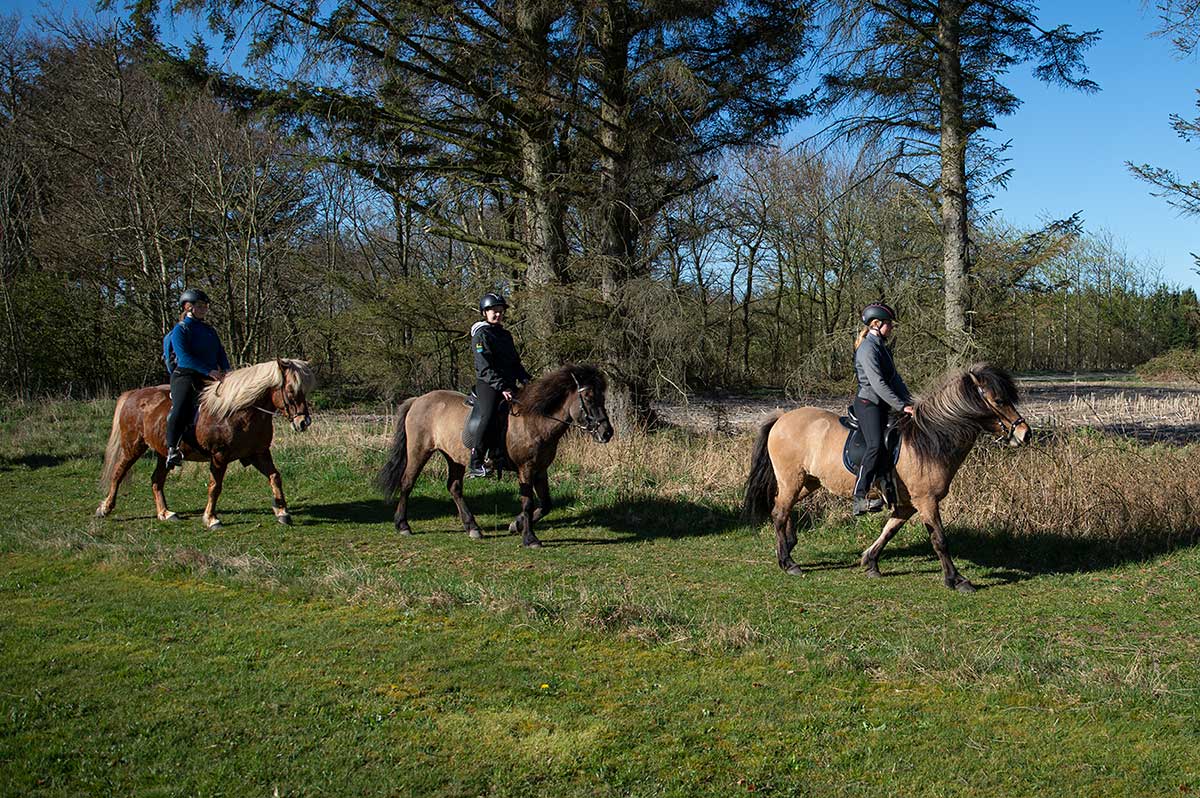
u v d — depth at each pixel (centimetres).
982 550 891
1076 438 1134
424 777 376
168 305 2466
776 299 3703
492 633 580
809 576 806
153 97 2312
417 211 1505
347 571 732
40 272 2617
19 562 756
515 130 1421
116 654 518
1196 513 893
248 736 411
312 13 1266
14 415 1978
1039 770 395
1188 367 2092
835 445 791
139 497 1132
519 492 1171
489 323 931
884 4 1290
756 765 396
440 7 1255
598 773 384
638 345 1485
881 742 422
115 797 352
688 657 546
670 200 1544
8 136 2556
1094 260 4772
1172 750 414
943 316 1327
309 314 2628
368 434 1623
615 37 1396
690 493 1119
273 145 2347
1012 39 1321
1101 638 616
